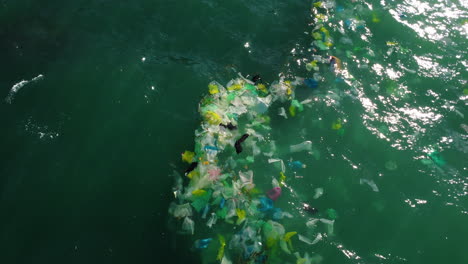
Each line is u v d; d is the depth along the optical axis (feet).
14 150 15.96
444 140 18.93
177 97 19.15
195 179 15.87
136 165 16.47
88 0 22.70
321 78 21.02
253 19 23.44
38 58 19.44
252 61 21.48
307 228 15.52
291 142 18.31
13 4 21.66
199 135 17.48
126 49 20.72
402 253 15.35
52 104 17.75
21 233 13.93
